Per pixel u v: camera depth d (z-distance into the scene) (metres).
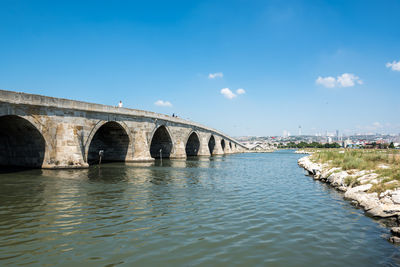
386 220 12.99
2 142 32.81
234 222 12.38
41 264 8.12
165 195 18.19
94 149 47.22
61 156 30.84
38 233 10.71
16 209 14.21
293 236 10.72
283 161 60.84
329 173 26.12
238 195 18.66
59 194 18.02
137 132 44.97
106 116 37.56
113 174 28.16
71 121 32.06
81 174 27.56
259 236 10.63
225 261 8.45
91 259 8.47
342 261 8.61
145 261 8.37
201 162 49.47
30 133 29.50
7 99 25.00
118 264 8.16
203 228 11.47
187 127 65.12
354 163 25.81
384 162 26.88
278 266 8.19
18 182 22.41
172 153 57.88
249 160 62.66
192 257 8.69
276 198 17.83
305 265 8.30
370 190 16.83
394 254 9.18
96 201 16.17
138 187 21.00
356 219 13.12
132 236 10.44
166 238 10.27
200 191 19.88
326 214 13.95
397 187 15.41
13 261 8.30
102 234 10.63
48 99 29.05
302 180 27.36
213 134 88.38
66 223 11.96
